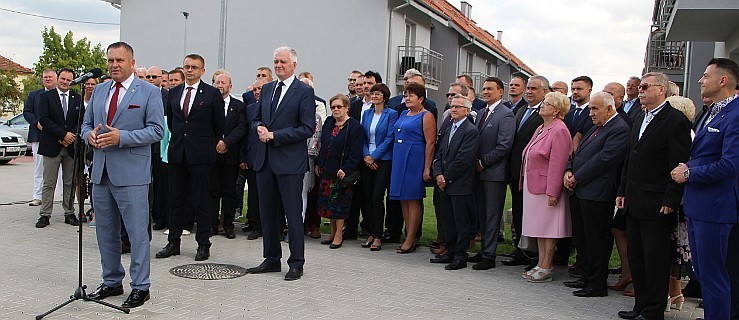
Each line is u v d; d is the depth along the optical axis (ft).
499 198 22.49
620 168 19.30
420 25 72.64
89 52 116.57
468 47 82.99
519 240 23.26
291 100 19.83
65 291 17.88
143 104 16.55
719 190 15.03
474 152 22.12
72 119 27.50
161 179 27.71
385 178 25.20
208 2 72.79
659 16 45.01
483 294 19.11
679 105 17.70
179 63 74.64
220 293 18.19
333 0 65.57
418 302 17.98
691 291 19.94
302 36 67.36
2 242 24.09
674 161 15.76
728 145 14.57
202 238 22.47
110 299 17.17
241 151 26.55
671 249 17.67
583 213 19.07
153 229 28.07
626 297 19.27
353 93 29.84
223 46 61.72
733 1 29.35
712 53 44.55
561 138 19.98
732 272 16.29
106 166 16.47
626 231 17.67
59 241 24.59
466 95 25.62
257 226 26.91
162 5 75.05
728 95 15.20
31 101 32.89
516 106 24.68
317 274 20.89
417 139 24.32
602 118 18.85
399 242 27.22
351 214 27.50
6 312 15.79
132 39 76.54
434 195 25.49
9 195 37.29
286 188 20.04
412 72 25.79
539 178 20.42
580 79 21.99
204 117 22.52
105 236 17.10
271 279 20.03
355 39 64.85
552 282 20.93
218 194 26.81
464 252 22.50
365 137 25.71
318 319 16.05
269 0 68.80
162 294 17.84
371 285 19.71
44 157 27.43
